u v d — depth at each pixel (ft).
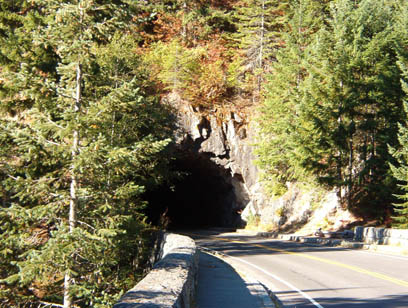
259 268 45.57
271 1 144.05
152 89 93.40
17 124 38.65
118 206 43.55
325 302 28.07
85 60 38.19
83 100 39.83
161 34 146.00
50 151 38.37
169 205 175.32
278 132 107.55
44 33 41.09
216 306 26.00
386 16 102.17
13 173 41.29
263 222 116.88
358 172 97.96
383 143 91.25
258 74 134.62
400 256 55.26
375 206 92.73
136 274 52.03
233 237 99.35
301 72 112.88
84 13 37.81
